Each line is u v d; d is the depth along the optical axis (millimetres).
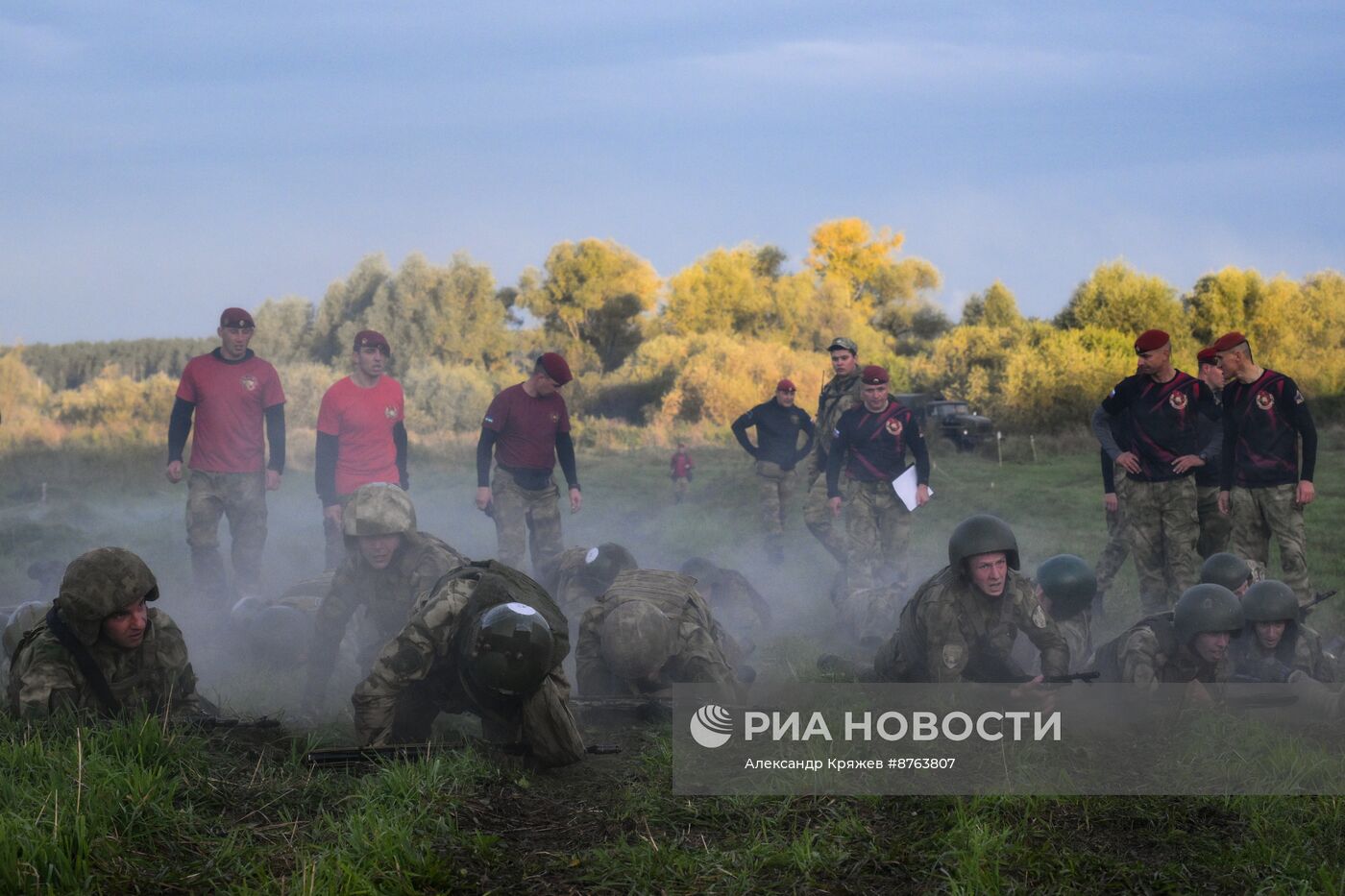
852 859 4406
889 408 10281
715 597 9102
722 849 4520
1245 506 9133
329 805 4801
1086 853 4449
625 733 6293
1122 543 10023
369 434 9875
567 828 4770
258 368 10172
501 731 5641
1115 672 6582
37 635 5469
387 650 5379
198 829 4449
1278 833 4617
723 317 95438
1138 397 9297
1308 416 8938
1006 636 6320
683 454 22312
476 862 4340
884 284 109688
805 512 11859
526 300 91375
